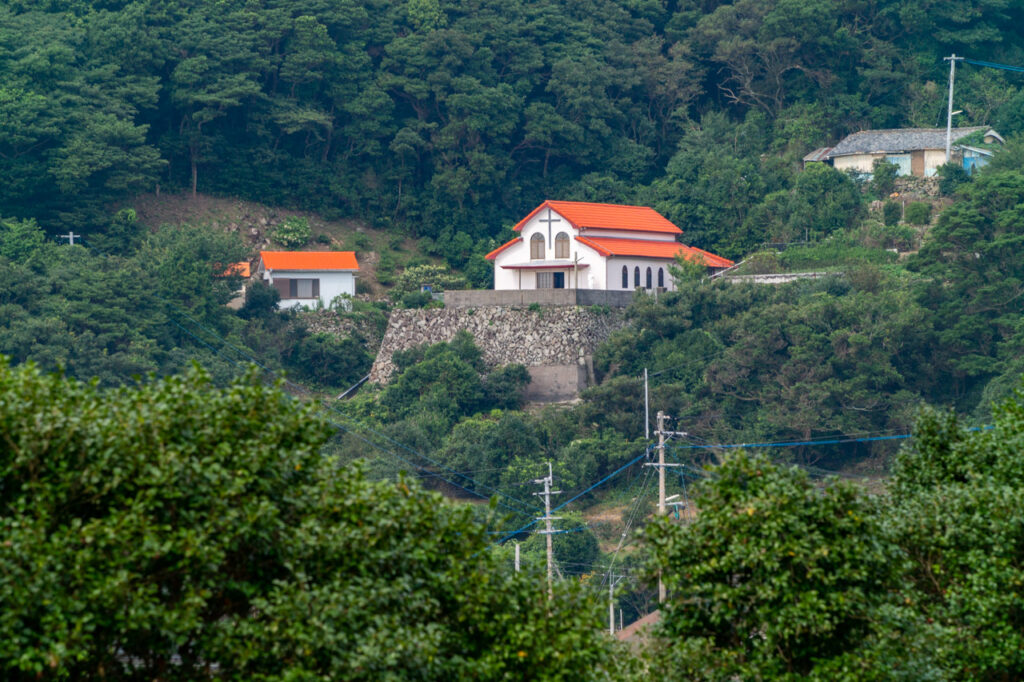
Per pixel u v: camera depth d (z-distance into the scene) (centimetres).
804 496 7888
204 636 6531
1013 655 7775
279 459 6975
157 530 6341
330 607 6506
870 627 7744
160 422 6669
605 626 7831
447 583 7244
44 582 5919
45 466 6419
